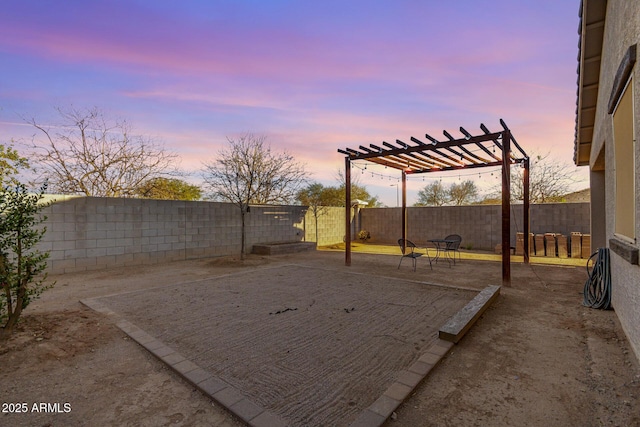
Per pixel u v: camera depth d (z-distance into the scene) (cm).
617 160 326
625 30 272
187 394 215
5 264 311
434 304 444
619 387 214
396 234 1411
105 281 609
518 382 227
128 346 297
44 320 359
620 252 286
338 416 190
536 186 1520
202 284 579
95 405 202
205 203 945
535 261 846
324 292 517
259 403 204
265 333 334
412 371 237
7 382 229
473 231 1205
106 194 1084
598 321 354
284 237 1193
